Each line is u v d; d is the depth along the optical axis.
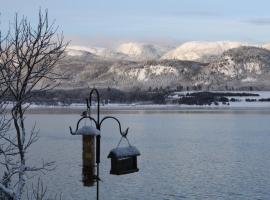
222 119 180.12
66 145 82.00
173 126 143.12
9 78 8.39
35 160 62.72
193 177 53.53
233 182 50.41
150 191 45.47
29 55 8.45
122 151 10.23
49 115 197.38
